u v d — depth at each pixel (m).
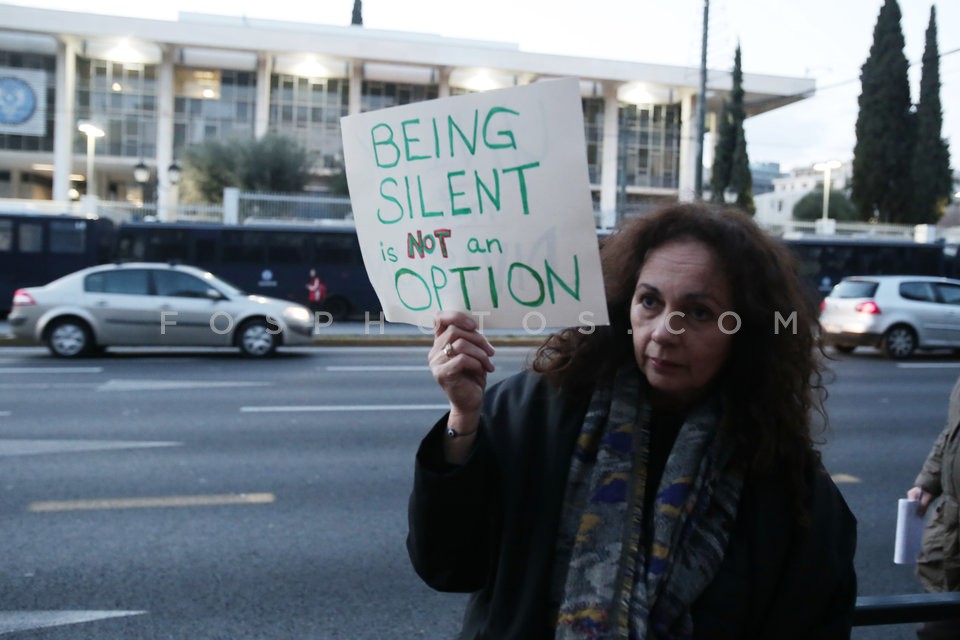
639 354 1.62
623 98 48.66
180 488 5.96
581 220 1.57
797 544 1.57
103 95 44.00
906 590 4.42
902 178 41.81
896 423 8.94
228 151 39.94
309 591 4.20
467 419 1.62
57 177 43.00
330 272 23.39
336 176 43.69
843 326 15.55
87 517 5.27
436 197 1.72
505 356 14.57
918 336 15.19
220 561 4.56
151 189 47.22
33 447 7.18
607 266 1.72
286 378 11.54
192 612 3.93
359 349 15.76
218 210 30.95
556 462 1.60
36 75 42.62
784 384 1.61
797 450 1.61
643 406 1.64
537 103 1.59
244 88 45.81
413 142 1.74
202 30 43.53
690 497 1.54
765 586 1.54
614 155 49.06
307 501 5.70
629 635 1.43
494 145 1.64
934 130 42.00
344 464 6.74
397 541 4.93
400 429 8.20
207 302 13.49
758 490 1.59
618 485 1.55
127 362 12.98
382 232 1.83
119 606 3.97
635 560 1.50
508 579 1.59
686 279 1.57
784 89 49.44
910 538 2.57
